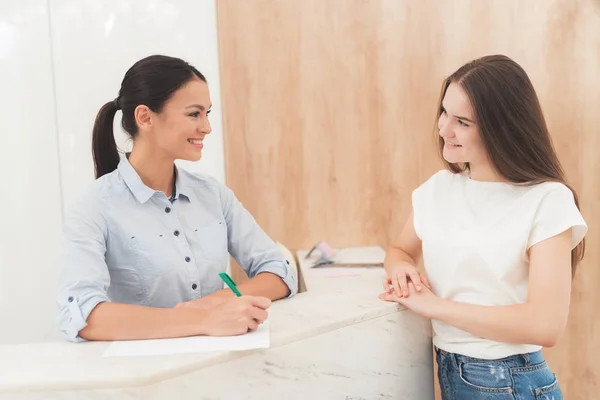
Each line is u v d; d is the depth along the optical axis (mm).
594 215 2408
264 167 2492
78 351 1127
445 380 1398
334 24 2424
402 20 2402
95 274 1335
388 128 2457
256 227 1696
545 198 1301
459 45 2389
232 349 1093
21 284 2531
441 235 1413
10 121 2447
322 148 2480
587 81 2350
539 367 1315
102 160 1554
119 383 981
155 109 1416
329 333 1237
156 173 1497
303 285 1943
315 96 2453
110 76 2453
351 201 2504
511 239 1301
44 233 2516
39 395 980
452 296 1390
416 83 2428
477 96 1331
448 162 1512
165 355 1075
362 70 2439
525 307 1240
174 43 2455
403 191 2484
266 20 2422
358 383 1306
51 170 2484
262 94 2455
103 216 1440
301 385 1195
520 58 2367
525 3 2342
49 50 2424
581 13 2320
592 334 2447
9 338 2537
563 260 1258
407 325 1402
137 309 1220
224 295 1424
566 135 2383
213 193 1632
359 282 1705
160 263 1473
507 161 1340
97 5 2420
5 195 2480
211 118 2494
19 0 2398
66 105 2455
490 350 1303
